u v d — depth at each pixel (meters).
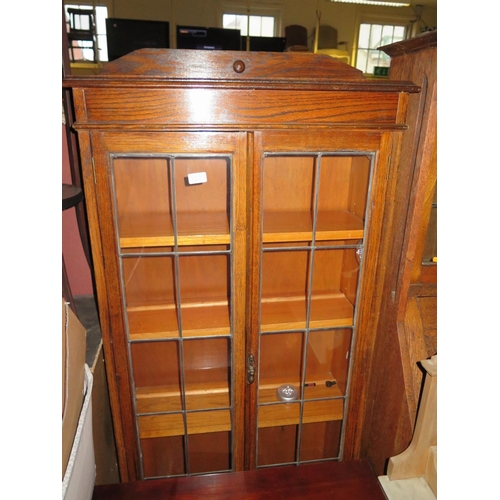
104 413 1.16
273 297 1.23
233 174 0.91
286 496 1.00
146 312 1.16
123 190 1.02
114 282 0.97
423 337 1.03
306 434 1.38
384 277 1.06
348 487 1.02
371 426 1.21
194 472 1.34
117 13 3.61
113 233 0.92
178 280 1.03
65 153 1.21
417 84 0.90
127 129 0.84
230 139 0.88
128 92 0.82
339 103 0.89
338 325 1.12
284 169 1.11
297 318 1.13
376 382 1.16
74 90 0.81
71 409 0.70
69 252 1.33
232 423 1.17
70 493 0.69
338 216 1.12
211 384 1.29
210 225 1.03
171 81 0.81
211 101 0.85
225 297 1.22
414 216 0.94
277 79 0.84
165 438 1.32
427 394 0.93
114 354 1.04
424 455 1.00
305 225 1.06
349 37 4.29
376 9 4.20
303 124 0.88
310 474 1.06
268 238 1.00
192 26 3.79
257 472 1.06
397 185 0.99
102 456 1.12
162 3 3.67
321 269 1.24
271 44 4.02
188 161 1.04
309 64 0.93
